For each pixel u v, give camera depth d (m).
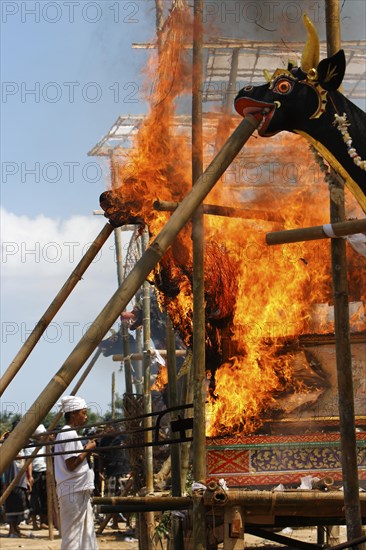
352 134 7.35
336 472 8.88
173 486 11.38
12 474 19.77
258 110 7.36
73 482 10.84
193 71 9.21
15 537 19.44
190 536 10.20
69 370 6.18
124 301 6.43
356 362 9.00
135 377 20.61
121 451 19.91
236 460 8.87
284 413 9.27
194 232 8.82
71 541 10.76
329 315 9.77
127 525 19.48
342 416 6.98
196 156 9.09
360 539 6.62
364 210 7.27
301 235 6.95
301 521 9.09
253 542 15.74
